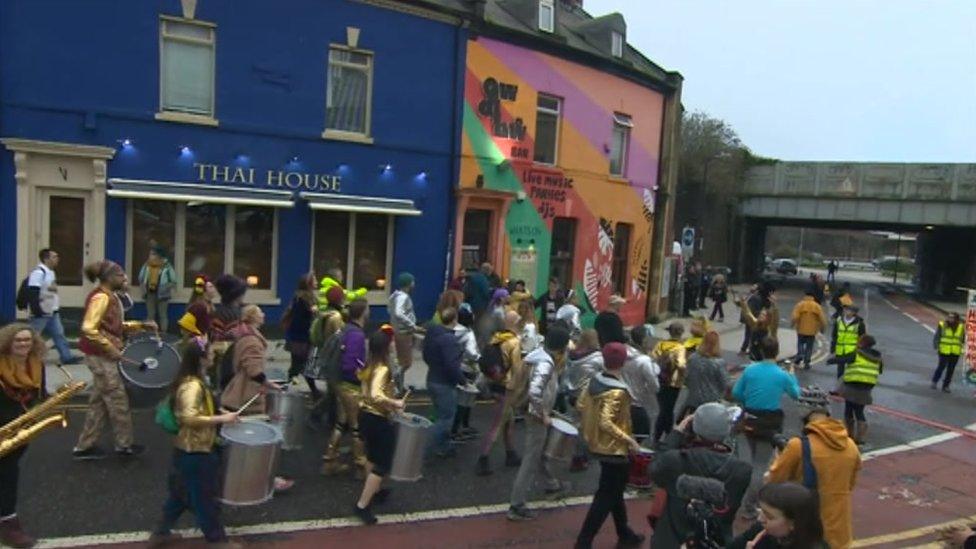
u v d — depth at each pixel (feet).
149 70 44.50
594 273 69.46
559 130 64.44
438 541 21.79
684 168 172.55
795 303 137.49
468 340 30.42
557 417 24.58
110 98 43.45
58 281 43.29
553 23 63.26
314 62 49.93
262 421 21.40
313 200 49.96
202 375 19.45
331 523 22.31
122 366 26.66
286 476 25.66
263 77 48.11
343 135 51.37
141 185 44.21
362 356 25.99
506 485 27.02
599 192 69.10
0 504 19.04
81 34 42.39
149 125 44.70
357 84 52.42
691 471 15.99
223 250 47.98
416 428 22.40
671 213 82.02
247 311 24.30
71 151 42.37
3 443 18.40
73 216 43.52
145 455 26.50
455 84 56.03
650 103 75.82
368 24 51.78
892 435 40.09
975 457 36.73
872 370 36.68
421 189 55.11
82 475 24.29
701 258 163.02
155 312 44.52
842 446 17.48
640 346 31.91
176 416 18.86
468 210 58.65
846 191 158.81
